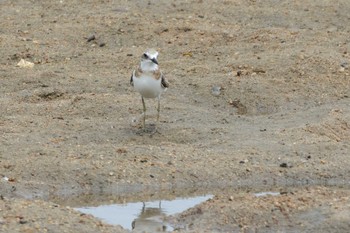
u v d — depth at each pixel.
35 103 18.50
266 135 16.58
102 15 24.78
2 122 16.98
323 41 22.38
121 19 24.28
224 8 25.42
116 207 13.54
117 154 15.34
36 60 21.58
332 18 25.02
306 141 16.19
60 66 21.02
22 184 14.13
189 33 23.25
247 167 15.08
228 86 19.25
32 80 19.81
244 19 24.81
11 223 11.72
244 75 19.86
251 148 15.87
